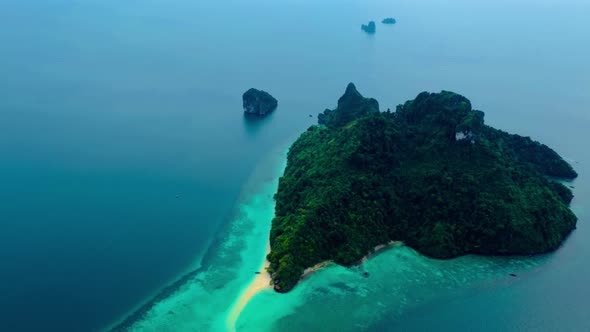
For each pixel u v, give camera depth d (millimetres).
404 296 101500
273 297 100312
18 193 140750
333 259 110938
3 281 103938
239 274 108812
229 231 127500
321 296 100750
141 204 139375
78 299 100125
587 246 118875
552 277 108125
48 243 118188
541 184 131125
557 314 98250
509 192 119625
